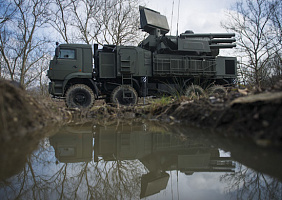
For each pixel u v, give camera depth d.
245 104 2.17
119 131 3.06
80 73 7.22
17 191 1.26
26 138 2.19
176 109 4.12
